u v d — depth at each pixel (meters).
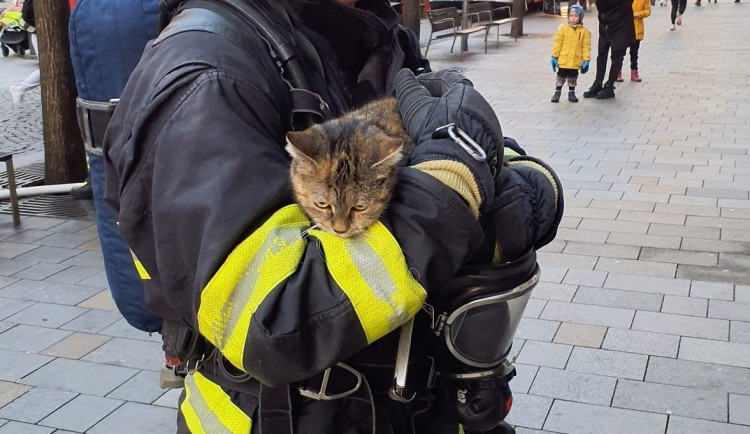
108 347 4.59
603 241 5.98
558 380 4.06
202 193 1.54
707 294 5.02
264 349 1.47
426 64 2.56
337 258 1.51
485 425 1.91
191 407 1.83
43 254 6.09
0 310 5.08
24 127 10.83
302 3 1.98
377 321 1.50
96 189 3.05
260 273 1.50
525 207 1.77
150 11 3.11
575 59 11.64
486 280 1.72
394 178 1.62
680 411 3.76
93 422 3.83
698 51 17.14
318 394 1.70
